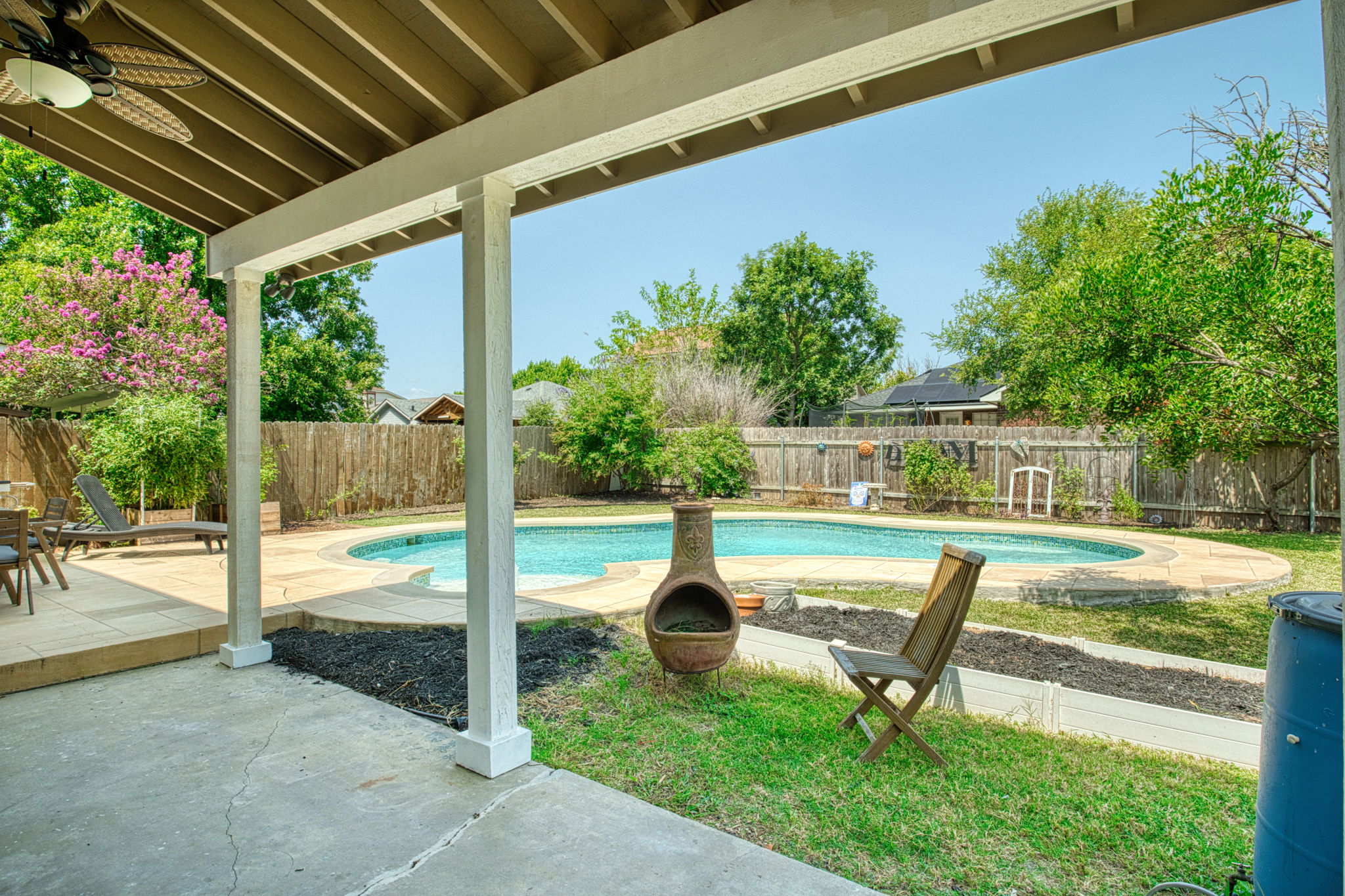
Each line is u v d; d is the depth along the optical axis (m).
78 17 2.61
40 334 10.81
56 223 15.54
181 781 2.75
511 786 2.71
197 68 2.85
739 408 17.78
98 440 8.71
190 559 7.68
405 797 2.62
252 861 2.20
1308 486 9.47
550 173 2.79
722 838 2.32
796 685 3.80
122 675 4.04
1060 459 11.65
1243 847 2.24
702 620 4.03
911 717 2.89
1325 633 1.60
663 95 2.27
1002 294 22.39
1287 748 1.68
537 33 2.58
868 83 2.57
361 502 12.47
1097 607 5.59
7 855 2.23
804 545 10.67
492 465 2.83
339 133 3.29
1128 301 4.41
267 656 4.31
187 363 11.44
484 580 2.82
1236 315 4.12
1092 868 2.14
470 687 2.88
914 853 2.24
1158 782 2.69
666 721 3.31
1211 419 4.52
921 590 6.07
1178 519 10.48
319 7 2.35
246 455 4.21
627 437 15.05
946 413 22.86
